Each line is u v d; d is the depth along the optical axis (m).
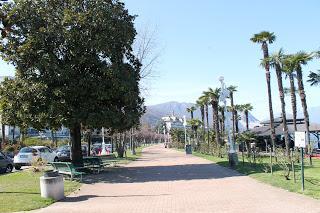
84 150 45.78
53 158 33.81
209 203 12.84
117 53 24.25
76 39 22.81
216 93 60.03
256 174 20.61
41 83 22.28
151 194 15.52
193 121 81.69
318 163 31.30
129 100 23.91
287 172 18.39
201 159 38.16
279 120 60.25
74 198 14.77
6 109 23.48
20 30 23.09
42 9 23.17
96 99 23.25
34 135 79.19
